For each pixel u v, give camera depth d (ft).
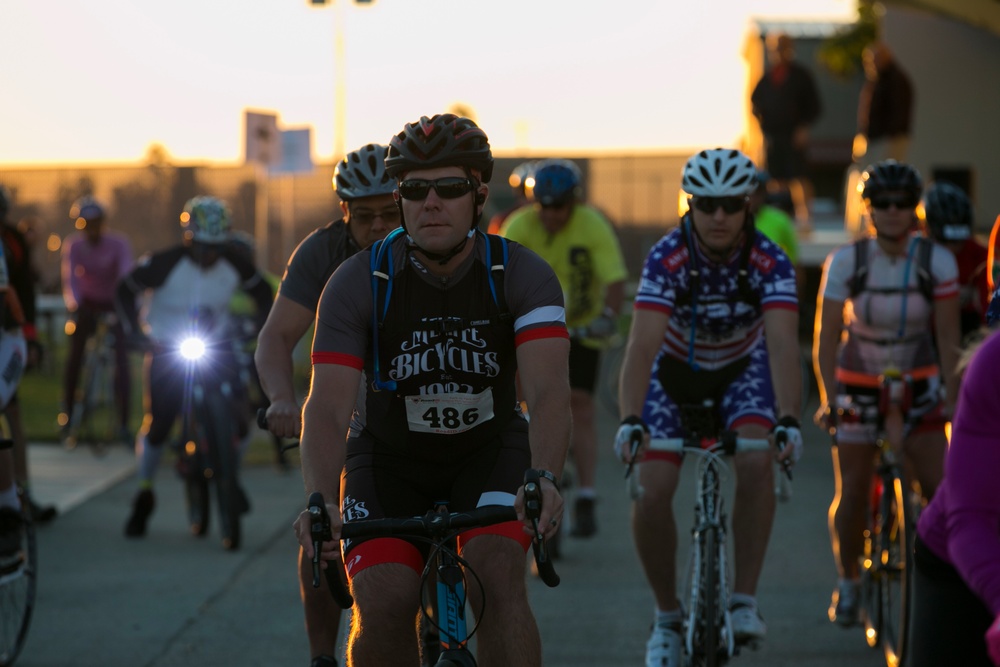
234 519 54.34
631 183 136.05
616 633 40.60
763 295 33.53
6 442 36.19
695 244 33.63
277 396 28.68
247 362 62.23
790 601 45.01
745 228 33.45
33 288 56.70
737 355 34.63
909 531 35.17
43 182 145.69
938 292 37.83
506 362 23.76
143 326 56.90
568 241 55.11
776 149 107.34
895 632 36.35
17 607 38.47
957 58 129.18
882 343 38.32
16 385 38.01
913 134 129.90
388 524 20.57
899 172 37.47
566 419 22.45
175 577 49.55
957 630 20.88
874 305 38.04
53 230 146.00
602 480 72.18
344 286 23.03
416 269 23.09
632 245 136.05
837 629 41.19
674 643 33.47
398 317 23.08
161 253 55.77
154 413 56.75
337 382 22.66
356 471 24.49
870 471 38.70
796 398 32.22
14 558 36.55
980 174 129.08
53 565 51.90
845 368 39.19
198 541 56.75
